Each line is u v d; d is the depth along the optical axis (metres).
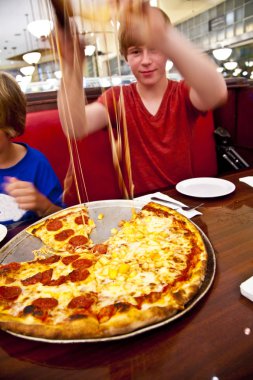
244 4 5.46
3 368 0.52
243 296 0.65
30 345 0.57
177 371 0.49
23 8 4.03
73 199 1.85
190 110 1.56
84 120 1.07
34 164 1.36
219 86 1.03
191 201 1.12
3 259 0.87
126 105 1.52
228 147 1.97
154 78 1.48
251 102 2.31
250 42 5.41
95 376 0.50
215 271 0.73
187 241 0.90
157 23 0.69
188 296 0.63
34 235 0.99
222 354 0.51
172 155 1.60
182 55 0.86
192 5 6.08
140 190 1.59
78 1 0.61
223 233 0.90
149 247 0.93
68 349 0.55
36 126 1.89
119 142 1.22
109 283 0.79
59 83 0.94
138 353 0.53
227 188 1.17
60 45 0.76
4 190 1.26
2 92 1.09
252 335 0.55
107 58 0.66
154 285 0.75
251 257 0.77
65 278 0.82
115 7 0.61
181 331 0.57
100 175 2.04
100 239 0.99
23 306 0.71
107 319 0.61
